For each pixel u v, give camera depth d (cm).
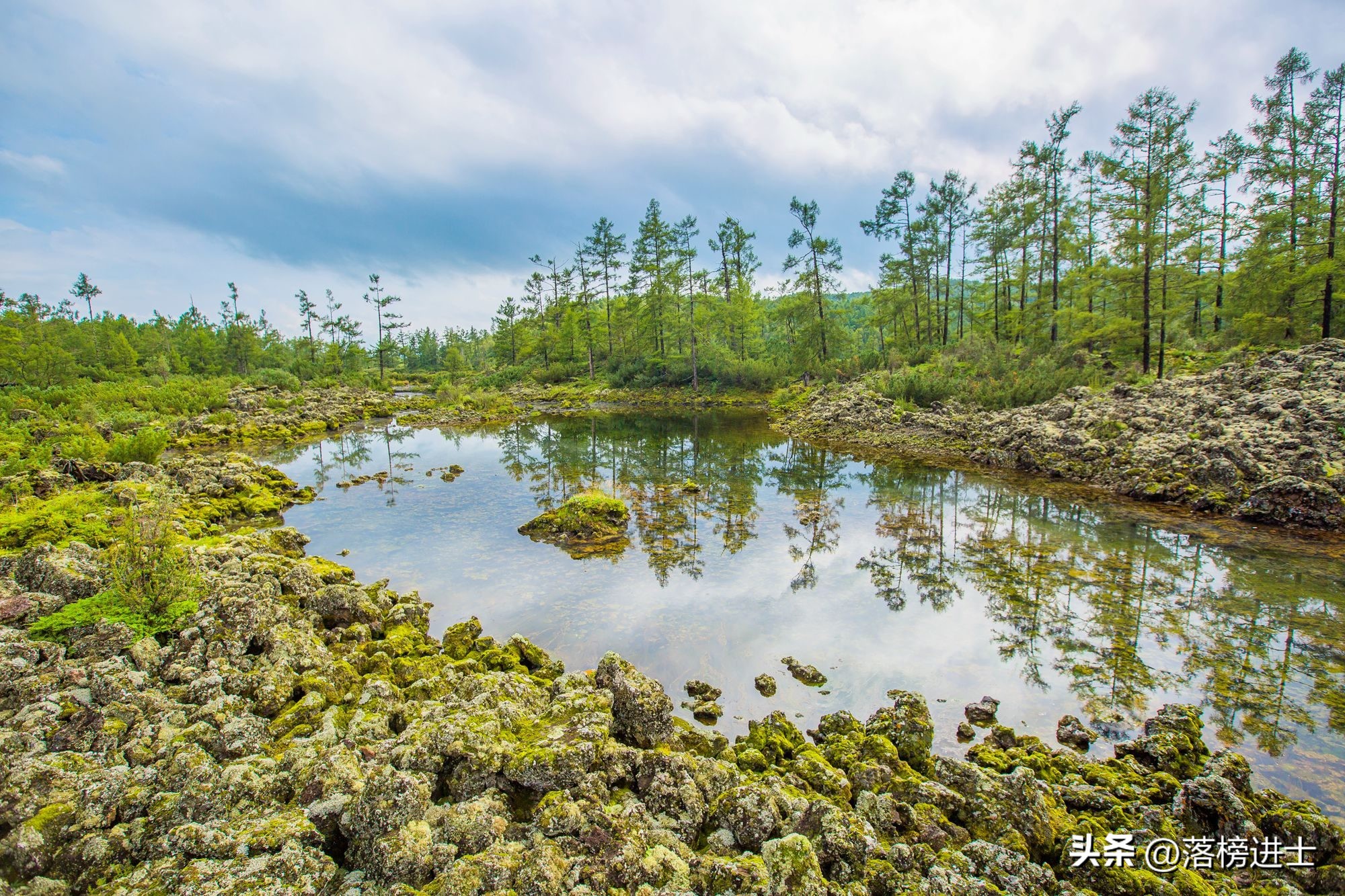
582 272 6825
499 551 1441
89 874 462
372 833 507
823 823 520
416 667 838
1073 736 733
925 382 3475
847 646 969
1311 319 2959
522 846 490
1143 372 2942
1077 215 4316
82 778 542
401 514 1784
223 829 488
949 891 460
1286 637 978
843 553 1405
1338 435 1686
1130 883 492
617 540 1510
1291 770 668
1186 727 719
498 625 1038
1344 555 1328
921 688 854
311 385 6675
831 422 3366
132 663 768
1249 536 1459
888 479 2206
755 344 6625
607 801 564
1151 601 1123
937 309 5100
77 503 1423
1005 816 563
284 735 668
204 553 1131
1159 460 1881
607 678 765
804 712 795
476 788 576
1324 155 3052
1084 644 968
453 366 8538
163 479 1524
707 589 1197
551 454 2873
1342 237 2841
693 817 547
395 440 3444
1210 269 3922
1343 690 827
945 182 4669
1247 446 1744
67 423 3162
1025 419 2527
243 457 2388
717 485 2144
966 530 1570
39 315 6862
